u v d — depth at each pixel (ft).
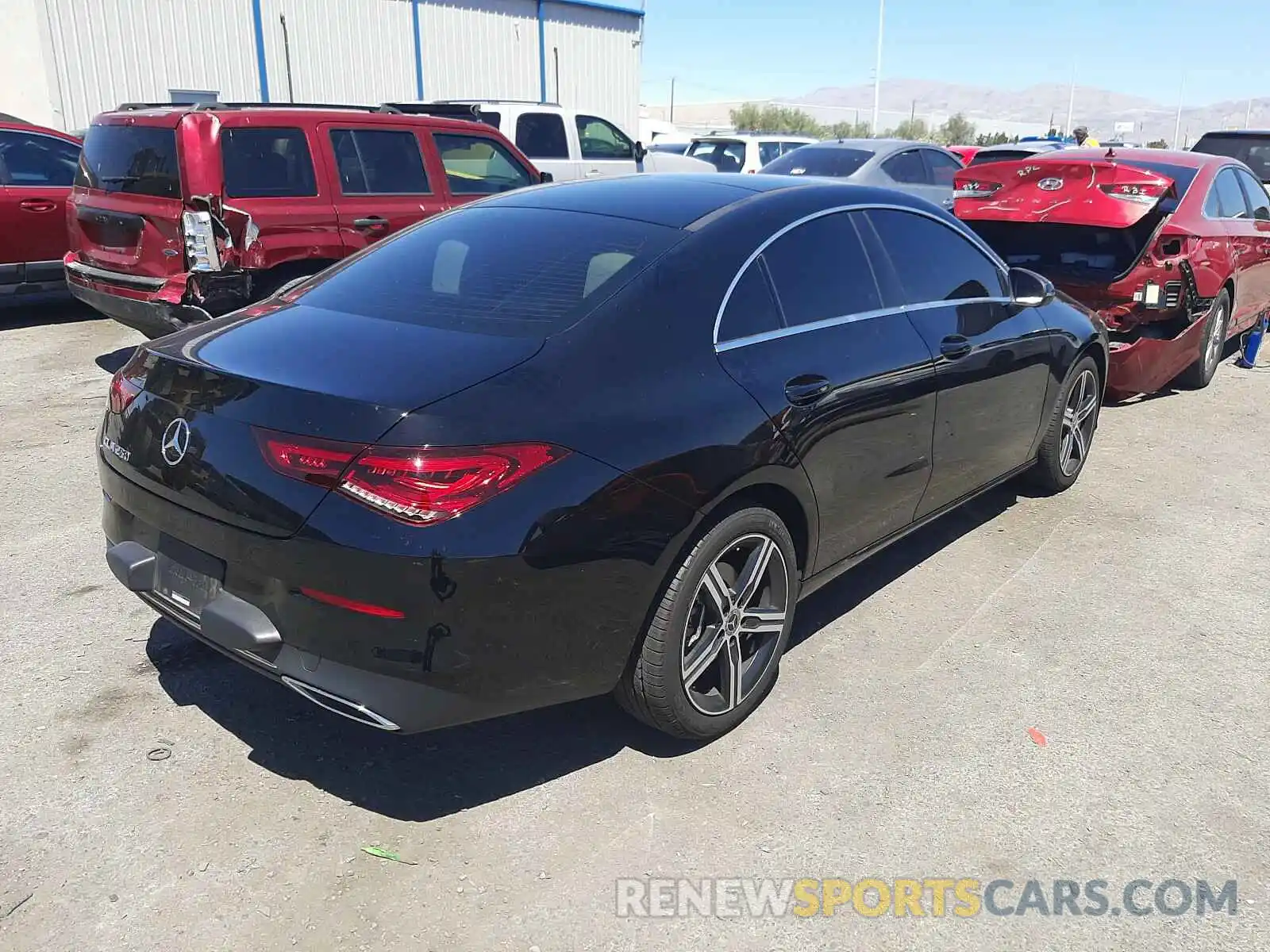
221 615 8.58
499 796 9.51
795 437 10.35
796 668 11.91
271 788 9.52
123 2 55.16
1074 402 17.40
